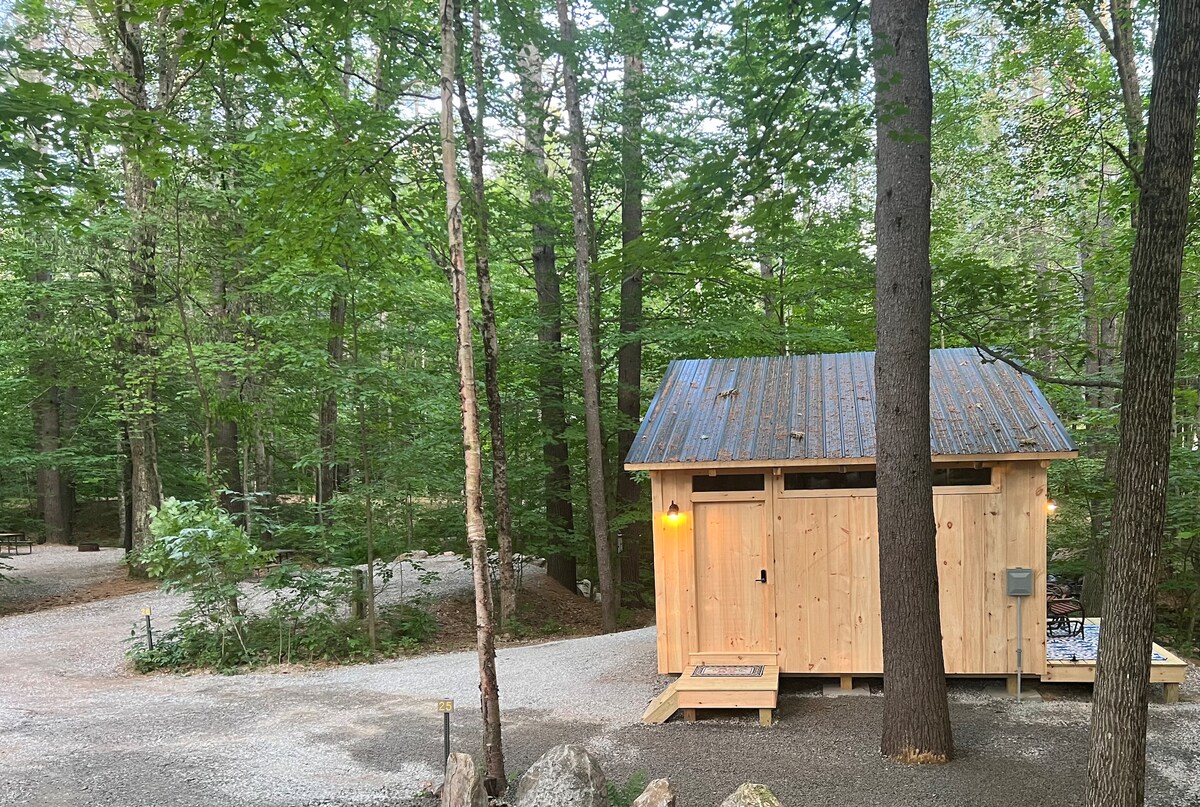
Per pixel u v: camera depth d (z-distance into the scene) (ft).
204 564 32.83
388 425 37.06
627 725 23.24
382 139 24.63
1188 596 35.83
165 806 17.54
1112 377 34.63
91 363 52.54
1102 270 34.71
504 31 26.61
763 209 21.08
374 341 37.50
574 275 51.98
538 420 51.31
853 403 28.19
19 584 51.31
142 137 21.39
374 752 21.24
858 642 26.09
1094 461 41.11
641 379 58.13
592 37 41.70
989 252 58.39
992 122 50.08
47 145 23.52
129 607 43.98
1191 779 18.31
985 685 26.11
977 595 25.39
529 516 45.65
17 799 17.80
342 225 24.85
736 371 31.91
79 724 23.91
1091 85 38.17
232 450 55.47
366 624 37.45
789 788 18.13
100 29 38.47
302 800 17.99
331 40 25.08
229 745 21.88
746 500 26.96
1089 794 13.64
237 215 36.94
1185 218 12.70
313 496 59.11
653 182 48.80
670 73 45.03
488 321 26.18
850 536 26.18
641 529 55.21
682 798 17.80
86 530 84.43
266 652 33.91
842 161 20.16
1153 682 23.95
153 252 37.42
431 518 45.37
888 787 17.99
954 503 25.54
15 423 63.05
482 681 18.19
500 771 17.93
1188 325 33.45
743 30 21.38
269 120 36.45
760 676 24.32
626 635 36.65
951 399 27.48
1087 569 37.40
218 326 41.73
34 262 46.44
